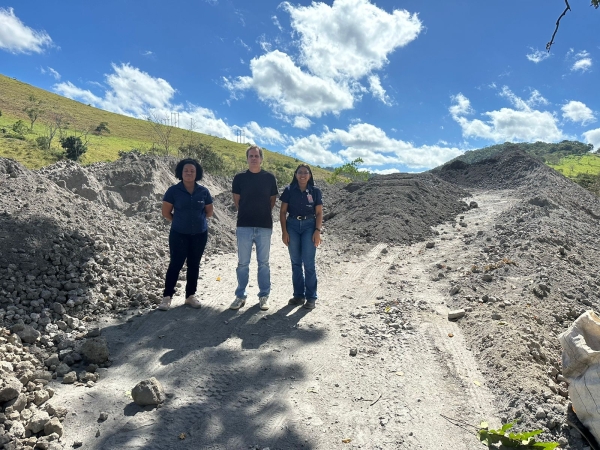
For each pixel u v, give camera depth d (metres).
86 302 4.83
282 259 8.00
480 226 10.67
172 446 2.81
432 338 4.56
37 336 3.97
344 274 7.08
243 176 5.25
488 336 4.38
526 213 10.23
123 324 4.67
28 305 4.50
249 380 3.67
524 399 3.29
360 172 29.86
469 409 3.30
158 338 4.39
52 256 5.14
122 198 10.50
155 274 6.25
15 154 40.38
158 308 5.10
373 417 3.18
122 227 7.16
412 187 13.62
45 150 44.09
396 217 10.79
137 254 6.49
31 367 3.48
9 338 3.74
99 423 3.00
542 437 2.94
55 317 4.45
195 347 4.23
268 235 5.27
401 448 2.85
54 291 4.75
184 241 5.14
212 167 35.78
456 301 5.62
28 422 2.83
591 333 3.20
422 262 7.87
